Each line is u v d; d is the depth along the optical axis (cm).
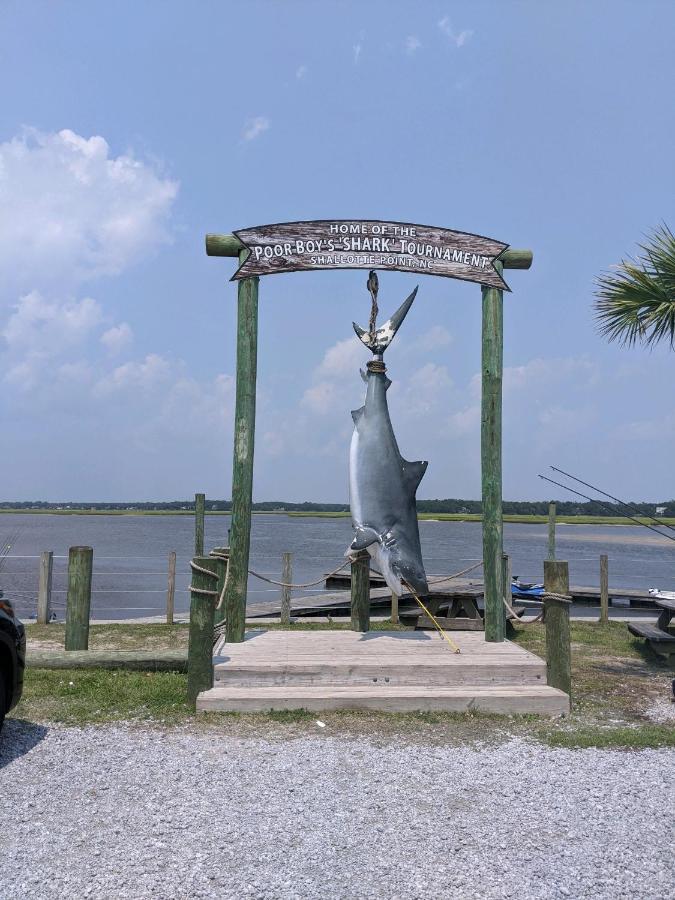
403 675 683
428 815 429
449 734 590
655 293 820
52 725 604
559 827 416
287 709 640
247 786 473
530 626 1202
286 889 344
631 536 9138
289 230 800
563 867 369
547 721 634
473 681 687
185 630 1120
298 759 525
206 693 650
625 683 783
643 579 2855
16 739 566
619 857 380
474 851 385
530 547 5775
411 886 348
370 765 514
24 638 587
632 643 1046
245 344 791
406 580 770
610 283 848
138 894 339
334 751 543
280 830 407
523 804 448
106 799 450
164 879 352
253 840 394
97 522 13850
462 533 10025
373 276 800
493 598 796
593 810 440
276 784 476
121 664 769
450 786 476
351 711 642
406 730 598
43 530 8600
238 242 797
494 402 809
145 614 1575
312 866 366
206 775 492
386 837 399
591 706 684
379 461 765
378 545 766
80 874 356
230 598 788
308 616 1377
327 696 643
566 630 677
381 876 357
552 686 676
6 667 562
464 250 815
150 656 768
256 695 643
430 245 811
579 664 886
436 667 686
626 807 445
